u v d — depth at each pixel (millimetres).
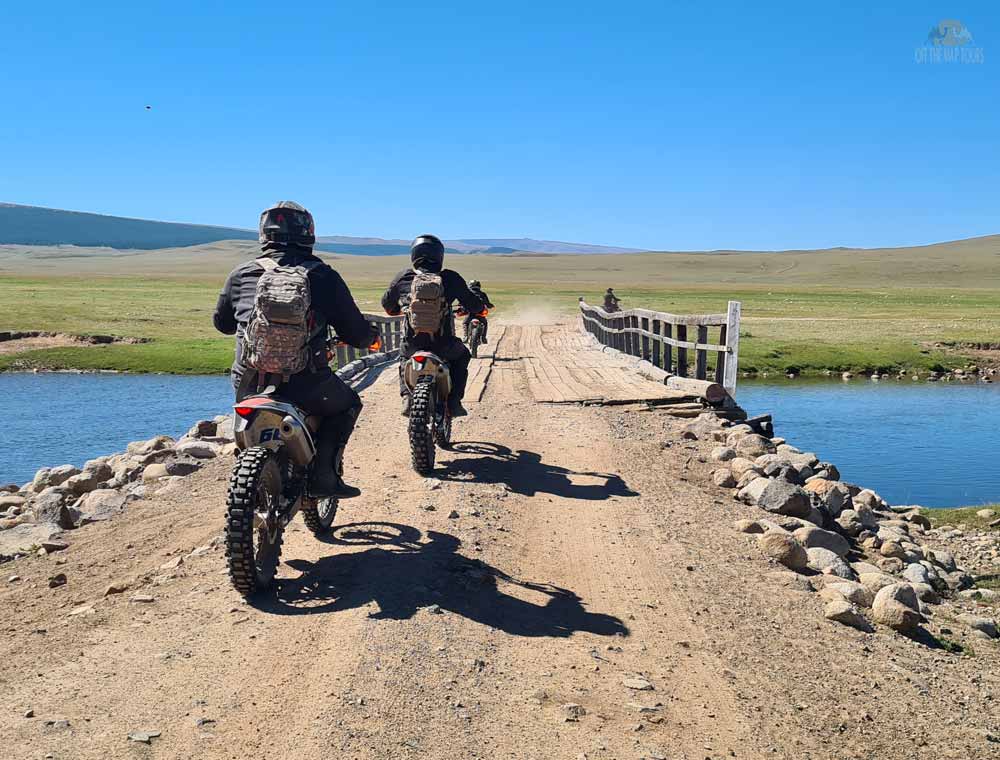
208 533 6762
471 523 6793
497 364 20078
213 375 31234
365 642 4516
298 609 4988
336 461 5656
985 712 4434
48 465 15836
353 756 3457
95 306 58094
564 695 4117
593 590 5590
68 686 4008
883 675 4707
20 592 5590
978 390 28281
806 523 7523
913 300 91500
